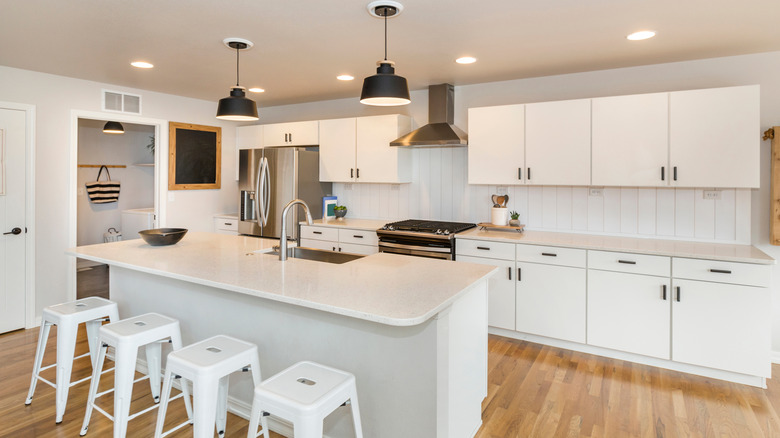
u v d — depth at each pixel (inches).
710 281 112.7
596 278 127.3
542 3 90.5
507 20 100.1
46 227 155.4
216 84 169.8
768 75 124.5
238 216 211.0
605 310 126.6
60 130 157.1
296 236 187.3
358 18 99.0
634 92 141.0
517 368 121.8
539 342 140.9
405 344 75.3
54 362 123.9
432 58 131.4
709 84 131.4
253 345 79.5
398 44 118.3
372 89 88.1
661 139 126.0
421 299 72.1
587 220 150.1
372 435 80.0
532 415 98.0
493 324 144.9
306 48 121.6
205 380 69.5
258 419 64.5
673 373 118.6
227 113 109.8
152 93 185.6
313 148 209.5
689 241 134.5
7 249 146.4
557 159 140.6
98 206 242.4
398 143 162.1
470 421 89.2
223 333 98.3
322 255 121.0
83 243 236.8
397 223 169.8
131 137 255.8
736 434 90.5
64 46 120.8
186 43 117.7
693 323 115.4
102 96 168.2
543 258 135.0
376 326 78.2
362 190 197.5
